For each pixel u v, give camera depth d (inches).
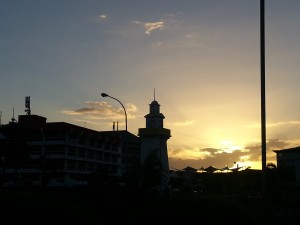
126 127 1438.2
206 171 4409.5
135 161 983.0
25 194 691.4
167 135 3314.5
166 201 856.9
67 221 667.4
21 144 2566.4
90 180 2028.8
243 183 3336.6
